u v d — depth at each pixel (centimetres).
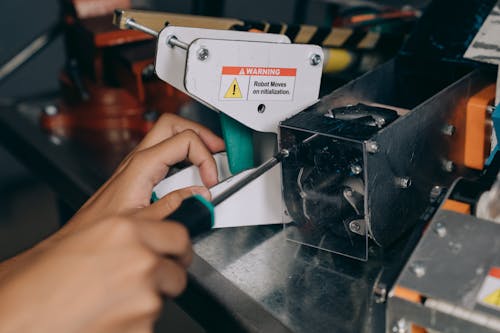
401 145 57
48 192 129
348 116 61
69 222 60
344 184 56
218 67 58
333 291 57
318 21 119
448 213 47
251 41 59
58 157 87
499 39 70
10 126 98
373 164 54
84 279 36
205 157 66
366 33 85
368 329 52
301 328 52
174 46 60
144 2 122
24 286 36
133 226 37
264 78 62
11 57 110
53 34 110
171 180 67
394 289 43
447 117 64
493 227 45
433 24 75
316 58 65
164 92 97
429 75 73
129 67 88
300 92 65
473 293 41
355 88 68
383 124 59
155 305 37
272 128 65
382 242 59
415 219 63
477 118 67
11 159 132
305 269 60
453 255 44
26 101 107
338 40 83
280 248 64
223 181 63
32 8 148
